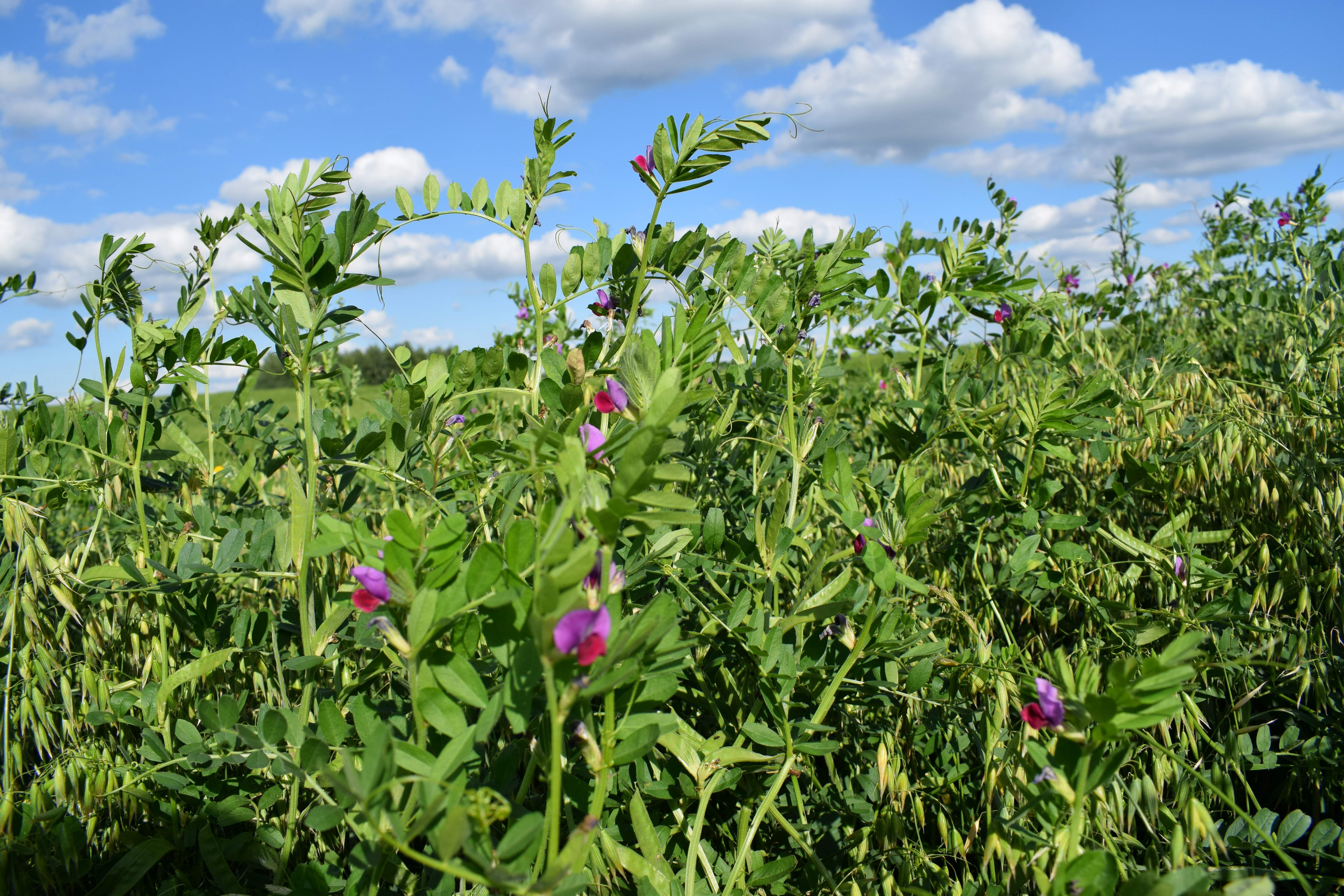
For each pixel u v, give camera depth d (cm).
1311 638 220
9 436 218
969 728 213
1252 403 333
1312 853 164
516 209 216
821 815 206
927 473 380
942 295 327
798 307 232
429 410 210
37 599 209
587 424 171
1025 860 153
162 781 175
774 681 182
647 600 219
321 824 137
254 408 345
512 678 126
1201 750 207
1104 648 251
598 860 154
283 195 195
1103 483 326
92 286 227
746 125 184
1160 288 701
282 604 250
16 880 159
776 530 206
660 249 221
